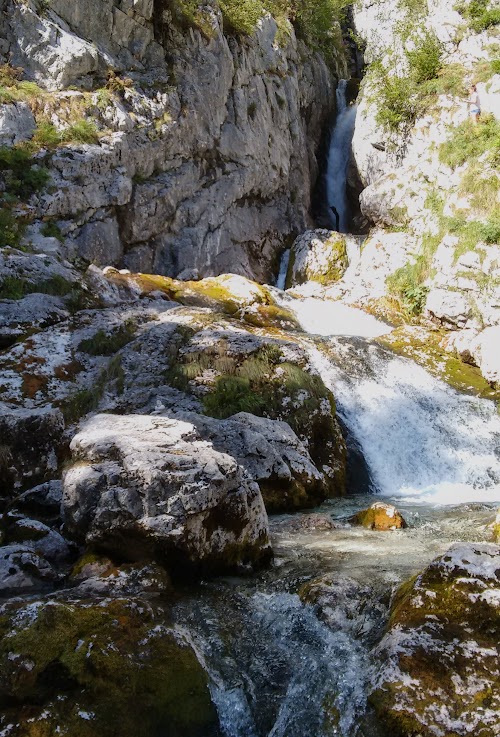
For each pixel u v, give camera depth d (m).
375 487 9.32
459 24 18.72
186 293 12.55
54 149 12.59
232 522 5.34
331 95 22.73
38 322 9.84
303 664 4.27
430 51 18.28
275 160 18.31
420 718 3.58
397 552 5.70
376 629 4.35
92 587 4.76
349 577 4.98
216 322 10.87
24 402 8.15
